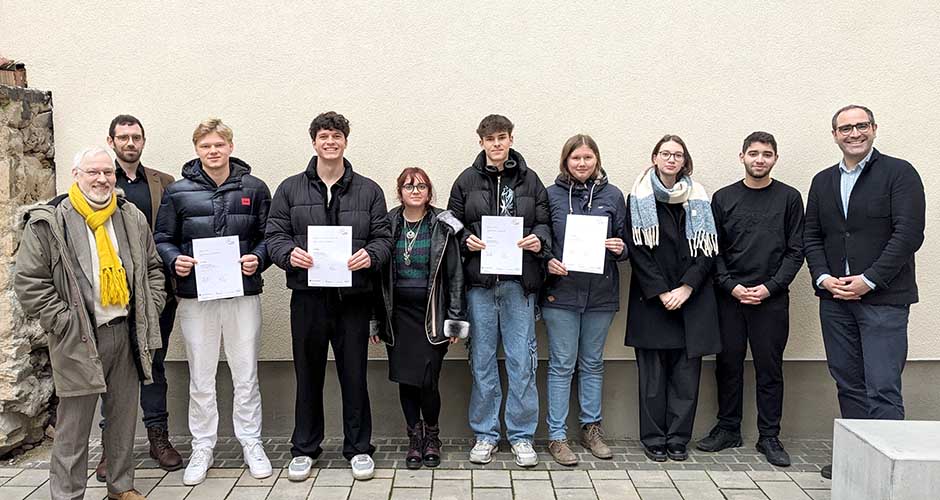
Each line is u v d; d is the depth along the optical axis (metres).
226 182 3.68
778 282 3.85
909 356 4.29
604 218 3.73
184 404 4.39
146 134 4.32
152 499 3.43
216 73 4.29
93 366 3.09
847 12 4.22
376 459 3.99
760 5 4.23
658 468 3.86
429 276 3.68
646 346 3.94
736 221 3.93
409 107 4.28
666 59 4.26
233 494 3.49
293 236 3.65
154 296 3.41
